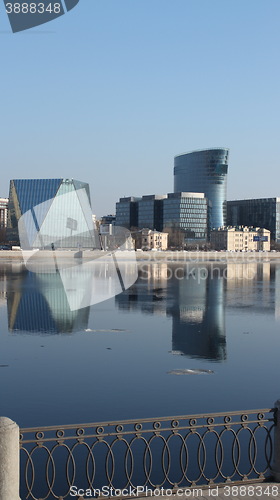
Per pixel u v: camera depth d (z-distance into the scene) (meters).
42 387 26.62
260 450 19.14
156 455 18.78
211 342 38.66
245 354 34.59
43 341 38.50
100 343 37.94
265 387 27.00
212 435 20.55
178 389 26.52
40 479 16.73
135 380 28.00
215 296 71.31
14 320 48.41
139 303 62.34
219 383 27.61
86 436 11.18
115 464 17.97
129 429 20.94
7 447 9.67
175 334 41.72
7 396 25.17
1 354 34.12
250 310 56.84
